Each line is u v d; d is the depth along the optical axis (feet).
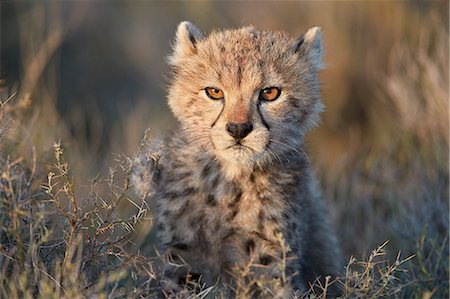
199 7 60.80
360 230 41.73
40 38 55.16
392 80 50.52
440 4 51.78
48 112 45.44
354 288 27.55
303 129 32.48
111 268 26.71
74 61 69.67
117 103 66.85
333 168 46.14
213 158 31.12
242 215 31.37
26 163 31.58
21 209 26.16
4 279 25.26
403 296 32.01
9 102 38.47
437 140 45.47
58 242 27.32
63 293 24.99
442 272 34.17
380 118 53.52
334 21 56.39
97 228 27.27
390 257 36.45
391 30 54.70
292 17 58.03
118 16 76.54
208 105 30.89
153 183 31.30
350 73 56.29
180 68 32.89
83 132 54.70
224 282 31.42
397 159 47.67
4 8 63.05
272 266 30.66
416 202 40.52
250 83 30.25
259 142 29.99
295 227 32.22
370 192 43.21
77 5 69.77
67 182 26.43
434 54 50.14
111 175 29.12
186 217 31.60
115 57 73.05
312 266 36.04
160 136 34.60
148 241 36.37
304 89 32.07
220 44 32.09
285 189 31.96
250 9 59.57
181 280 31.78
